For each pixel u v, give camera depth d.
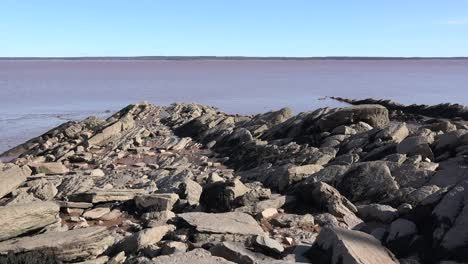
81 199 17.16
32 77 185.62
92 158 31.94
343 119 27.20
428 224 11.42
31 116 62.44
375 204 15.05
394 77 171.50
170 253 11.09
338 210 14.86
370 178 16.70
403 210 13.64
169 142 36.22
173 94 98.75
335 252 10.09
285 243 12.44
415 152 19.14
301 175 18.61
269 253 11.36
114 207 17.14
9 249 10.91
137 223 15.17
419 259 10.66
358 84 128.88
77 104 79.00
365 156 21.00
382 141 22.02
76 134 40.41
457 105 44.09
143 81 153.25
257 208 15.14
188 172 23.00
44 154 35.53
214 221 13.02
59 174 25.62
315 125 28.16
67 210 16.56
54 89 116.31
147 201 16.55
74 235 11.69
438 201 11.80
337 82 141.38
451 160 17.88
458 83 127.12
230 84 134.25
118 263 11.27
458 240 10.34
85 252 11.36
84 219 15.72
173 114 49.41
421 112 46.78
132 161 30.70
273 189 18.83
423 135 20.73
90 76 195.12
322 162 22.08
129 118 43.50
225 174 24.20
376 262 9.79
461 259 10.10
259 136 32.66
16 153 38.53
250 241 12.01
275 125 33.56
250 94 97.00
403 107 51.06
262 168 23.70
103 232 12.30
